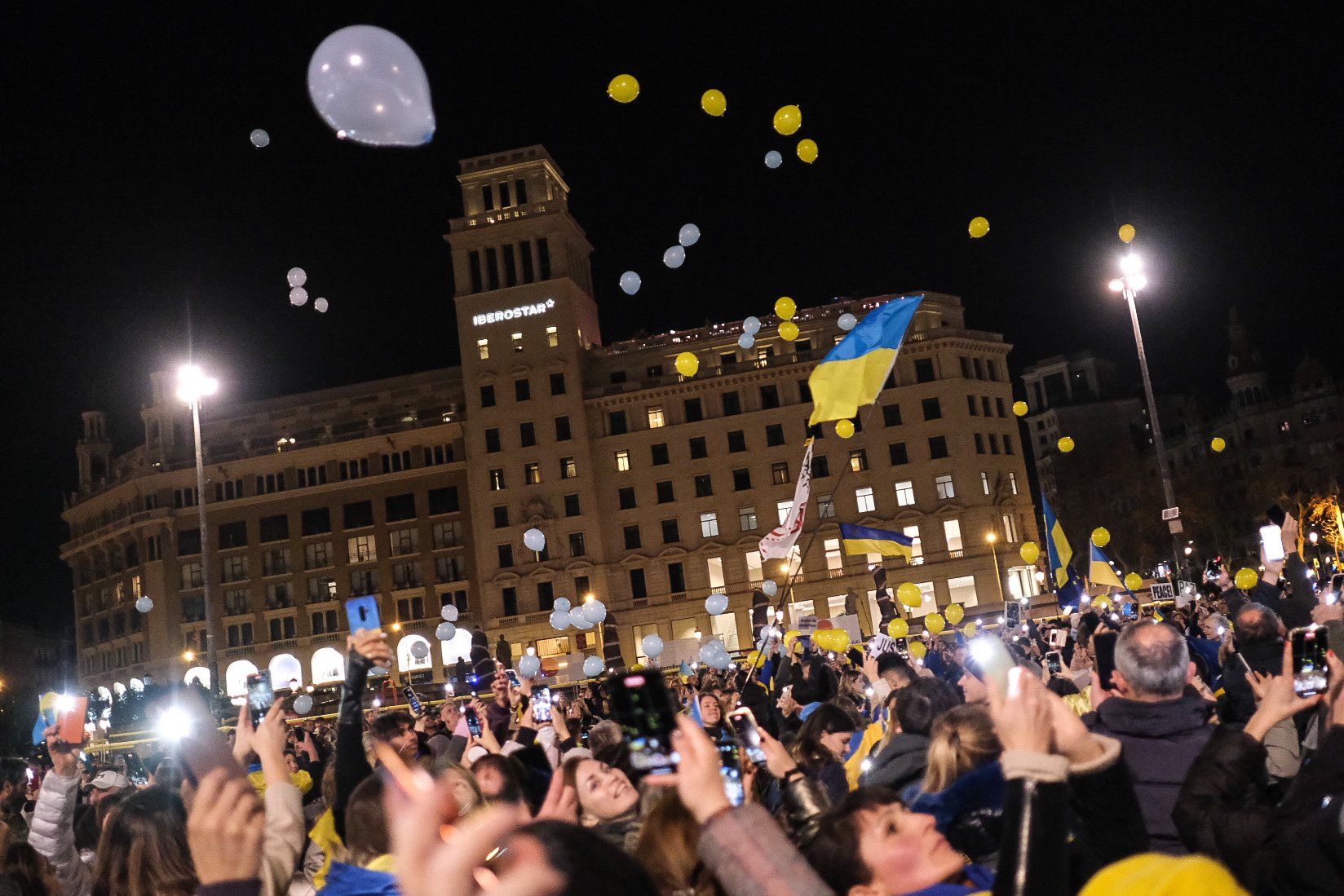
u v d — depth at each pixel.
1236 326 111.94
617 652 17.97
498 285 85.31
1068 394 122.94
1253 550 101.25
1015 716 2.54
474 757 7.39
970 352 83.38
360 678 5.15
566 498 82.31
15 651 121.44
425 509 87.12
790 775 4.79
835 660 18.05
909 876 3.31
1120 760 3.04
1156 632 4.85
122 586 94.56
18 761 7.62
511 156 86.81
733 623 80.62
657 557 81.62
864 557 79.69
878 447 81.31
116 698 46.25
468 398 84.38
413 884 1.75
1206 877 1.96
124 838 4.57
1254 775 4.04
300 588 88.31
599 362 85.44
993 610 75.69
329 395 92.81
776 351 84.06
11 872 5.52
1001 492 81.31
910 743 5.28
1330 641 5.26
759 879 2.31
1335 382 106.94
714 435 82.75
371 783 4.51
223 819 2.39
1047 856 2.40
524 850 1.84
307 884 5.83
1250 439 109.00
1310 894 3.42
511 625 81.50
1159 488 97.31
